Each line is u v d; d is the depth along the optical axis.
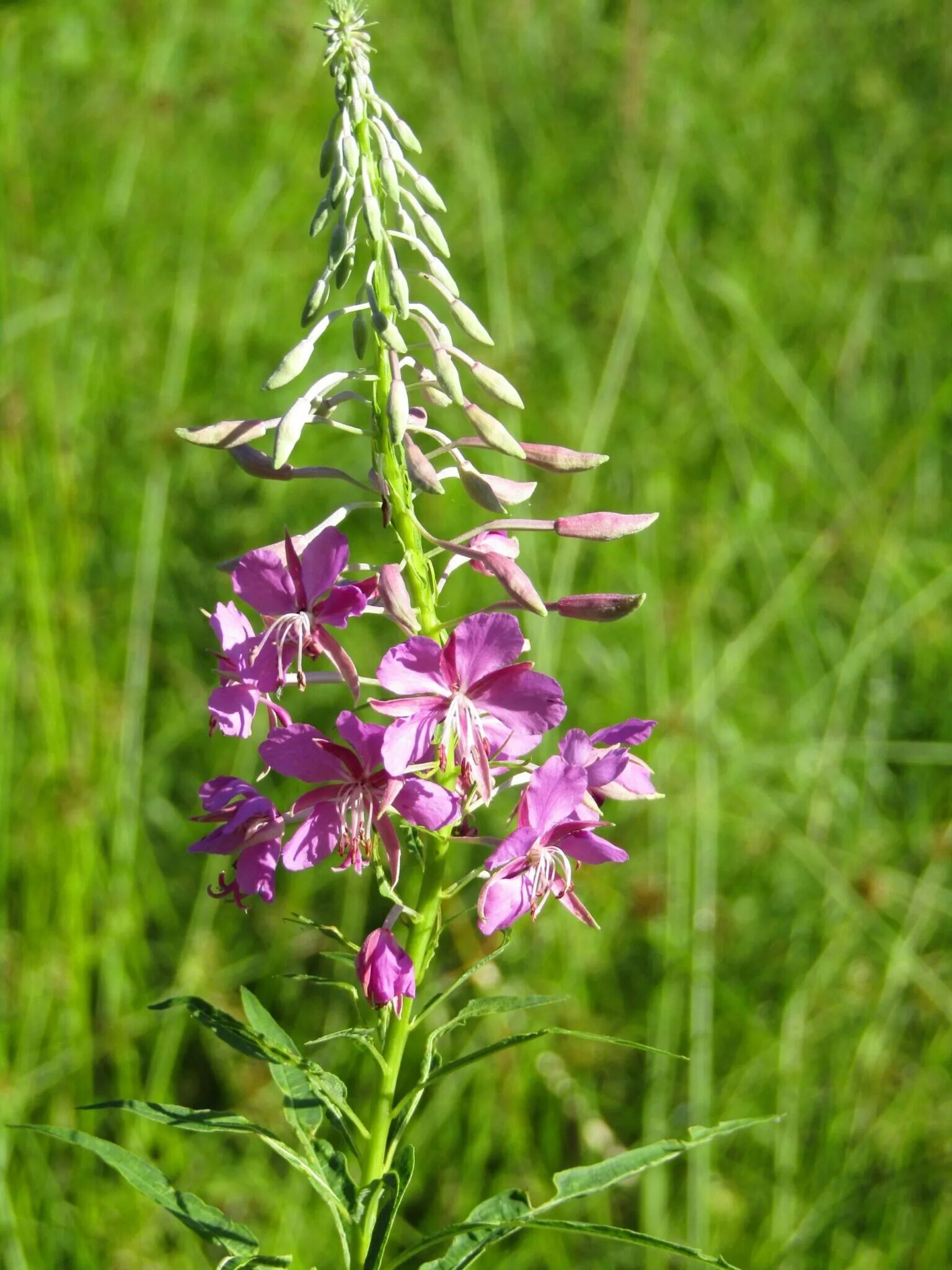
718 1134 0.28
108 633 0.53
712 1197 0.43
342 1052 0.45
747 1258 0.43
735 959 0.49
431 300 0.62
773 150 0.74
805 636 0.56
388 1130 0.27
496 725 0.26
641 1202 0.43
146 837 0.49
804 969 0.48
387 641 0.55
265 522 0.57
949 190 0.73
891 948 0.47
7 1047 0.43
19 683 0.49
